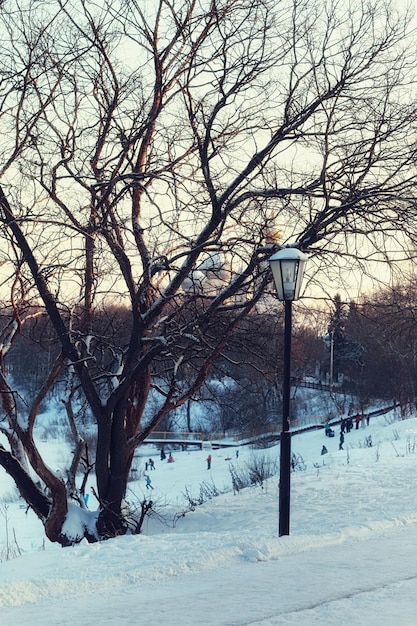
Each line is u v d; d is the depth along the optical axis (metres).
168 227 13.69
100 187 13.75
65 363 15.69
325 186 13.85
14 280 13.80
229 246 14.09
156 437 61.69
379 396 54.75
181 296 14.94
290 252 11.52
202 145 13.78
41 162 13.52
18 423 14.55
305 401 62.53
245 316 15.17
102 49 13.99
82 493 16.06
